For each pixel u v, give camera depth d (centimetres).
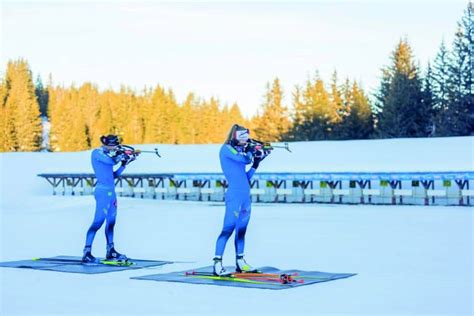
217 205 2773
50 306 843
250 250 1379
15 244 1580
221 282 1000
